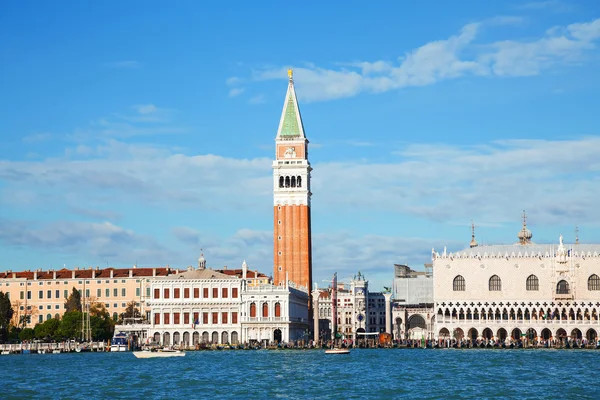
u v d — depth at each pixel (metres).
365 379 137.12
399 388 123.12
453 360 185.25
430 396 113.69
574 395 112.62
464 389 121.25
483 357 196.88
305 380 135.88
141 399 112.88
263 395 115.75
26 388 127.75
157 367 169.50
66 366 179.00
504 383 128.75
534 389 120.12
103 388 126.44
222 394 117.25
